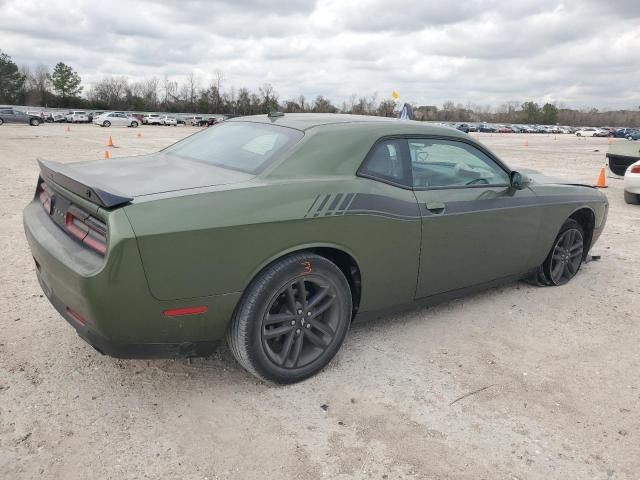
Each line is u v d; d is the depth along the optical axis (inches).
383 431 105.6
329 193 119.2
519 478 93.9
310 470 94.1
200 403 113.1
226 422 106.9
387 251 130.8
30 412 107.6
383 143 134.4
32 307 158.1
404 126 141.9
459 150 151.9
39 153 709.3
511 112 5088.6
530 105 5000.0
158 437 101.7
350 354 136.5
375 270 130.4
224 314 107.9
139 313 99.0
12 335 139.6
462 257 149.9
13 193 351.6
